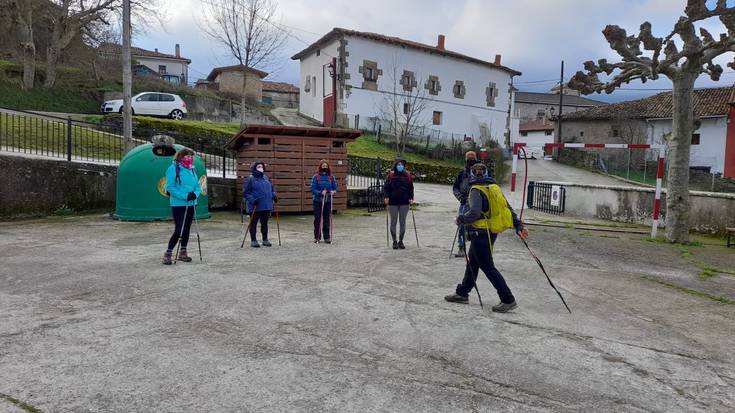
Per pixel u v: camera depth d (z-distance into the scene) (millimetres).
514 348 4289
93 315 4809
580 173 35469
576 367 3943
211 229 10852
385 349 4164
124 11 13719
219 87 44562
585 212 15789
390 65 34344
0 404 3059
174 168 7020
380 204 16141
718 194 11992
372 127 32406
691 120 10602
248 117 35031
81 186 12578
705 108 35312
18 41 28750
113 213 12117
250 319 4801
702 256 9344
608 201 14984
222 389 3355
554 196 16953
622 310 5621
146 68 43531
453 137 34188
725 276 7676
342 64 32188
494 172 27219
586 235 11445
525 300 5844
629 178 33219
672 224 10820
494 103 41906
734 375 3926
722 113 33969
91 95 29266
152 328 4488
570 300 5930
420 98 34656
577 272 7547
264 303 5324
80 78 30812
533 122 62688
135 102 25266
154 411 3043
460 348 4242
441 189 23828
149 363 3736
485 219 5293
